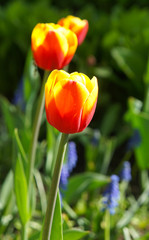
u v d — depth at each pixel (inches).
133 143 63.5
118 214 59.3
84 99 38.5
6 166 67.6
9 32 97.7
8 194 56.3
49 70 45.9
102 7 143.3
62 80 38.2
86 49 93.4
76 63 92.7
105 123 82.9
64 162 56.6
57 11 104.4
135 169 72.3
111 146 67.6
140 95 89.4
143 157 64.5
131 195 68.6
